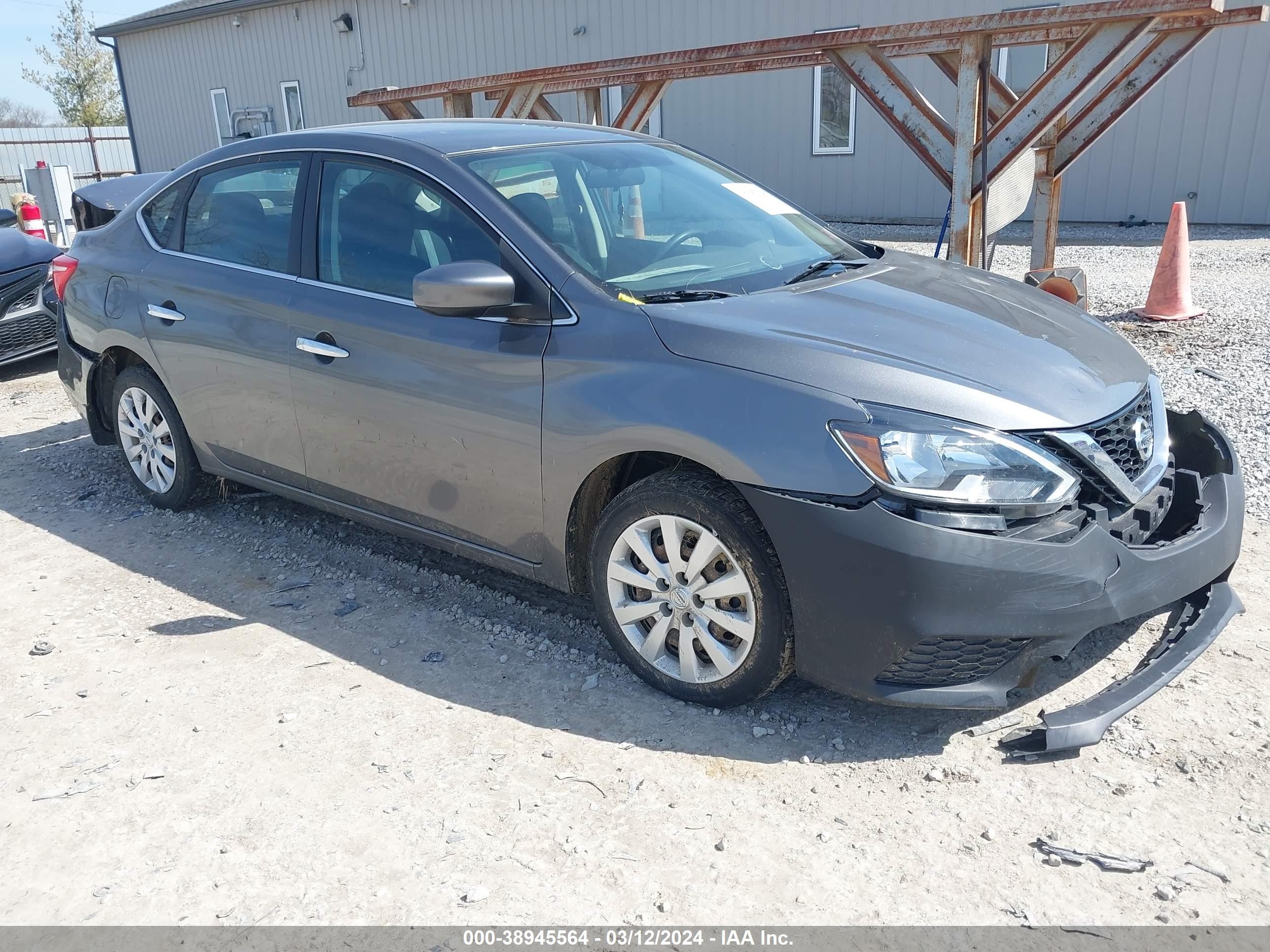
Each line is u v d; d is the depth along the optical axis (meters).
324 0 19.19
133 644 3.58
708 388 2.78
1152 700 2.96
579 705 3.09
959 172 5.73
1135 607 2.73
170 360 4.32
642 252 3.36
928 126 5.97
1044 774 2.67
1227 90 12.38
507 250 3.24
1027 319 3.23
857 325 2.96
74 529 4.69
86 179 24.33
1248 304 7.99
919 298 3.27
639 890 2.33
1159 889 2.26
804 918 2.22
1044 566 2.57
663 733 2.93
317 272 3.77
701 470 2.92
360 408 3.60
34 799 2.74
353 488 3.80
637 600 3.14
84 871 2.47
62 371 5.10
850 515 2.58
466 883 2.37
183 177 4.45
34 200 13.16
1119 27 5.14
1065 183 13.74
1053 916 2.20
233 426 4.18
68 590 4.04
